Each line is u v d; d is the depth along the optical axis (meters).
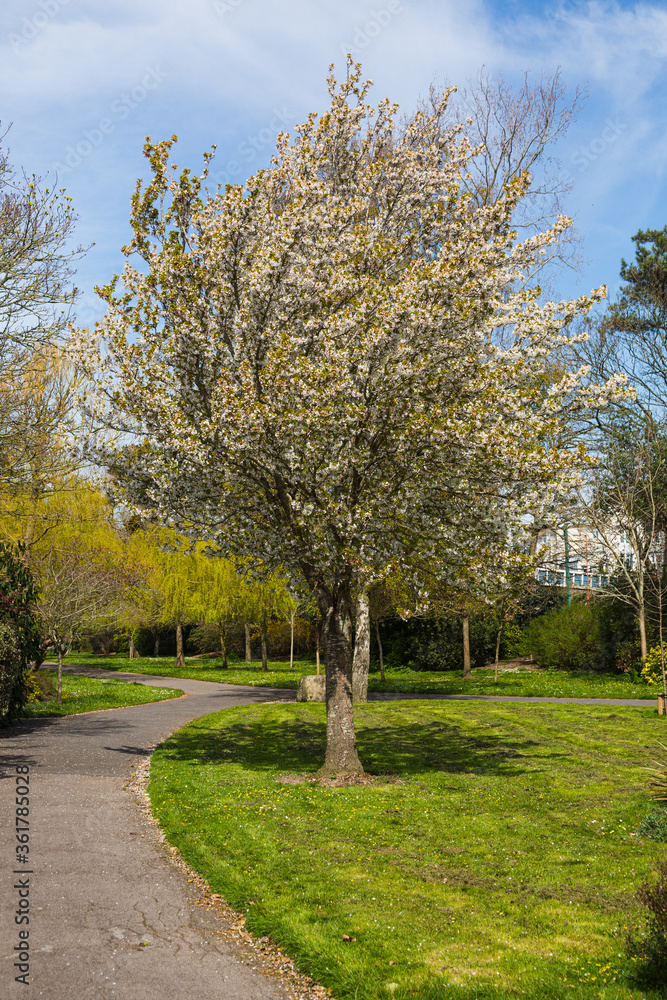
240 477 11.77
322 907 6.39
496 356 12.09
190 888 6.98
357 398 11.12
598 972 5.01
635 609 30.75
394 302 10.78
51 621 21.41
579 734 16.16
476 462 11.09
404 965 5.29
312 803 10.10
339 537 11.03
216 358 11.85
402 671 42.09
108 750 14.44
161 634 63.34
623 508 28.83
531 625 39.25
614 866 7.32
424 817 9.39
